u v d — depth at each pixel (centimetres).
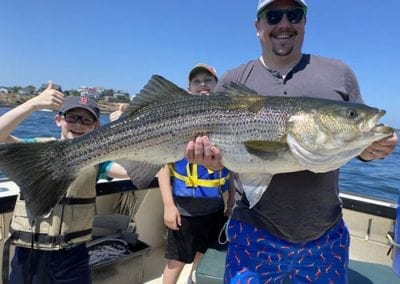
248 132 93
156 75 99
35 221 110
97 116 128
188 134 96
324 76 101
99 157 98
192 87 183
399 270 136
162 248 196
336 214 98
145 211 189
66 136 126
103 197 177
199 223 150
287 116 92
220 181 151
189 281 155
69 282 113
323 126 90
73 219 113
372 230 165
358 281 121
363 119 90
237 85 99
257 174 94
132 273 155
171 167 155
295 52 103
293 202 94
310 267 96
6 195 130
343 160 92
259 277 98
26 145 94
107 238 156
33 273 110
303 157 91
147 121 97
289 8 99
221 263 126
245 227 100
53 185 96
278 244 96
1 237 134
